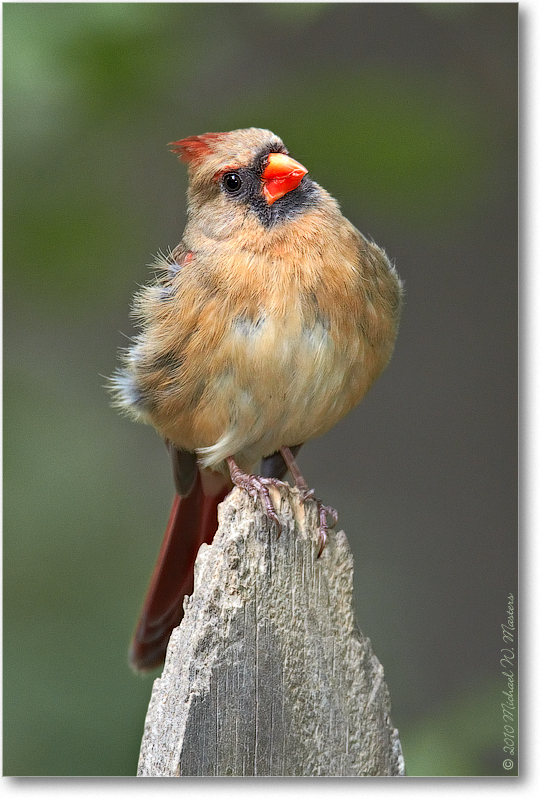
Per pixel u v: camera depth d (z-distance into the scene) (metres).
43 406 11.46
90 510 11.09
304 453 12.62
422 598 11.76
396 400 12.38
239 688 6.06
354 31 11.38
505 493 12.02
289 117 10.39
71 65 9.54
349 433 12.48
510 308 12.03
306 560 6.41
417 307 12.22
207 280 7.63
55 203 10.48
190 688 5.96
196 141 8.09
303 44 11.38
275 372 7.48
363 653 6.36
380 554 12.00
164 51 9.92
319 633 6.33
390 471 12.34
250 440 7.97
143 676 9.01
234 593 6.21
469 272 12.14
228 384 7.63
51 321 11.38
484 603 11.74
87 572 10.79
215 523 8.96
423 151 10.24
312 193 7.82
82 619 10.48
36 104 9.62
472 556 11.95
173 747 5.88
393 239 11.91
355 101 10.43
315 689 6.23
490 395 12.15
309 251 7.57
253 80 11.35
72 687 9.98
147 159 11.24
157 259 8.57
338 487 12.41
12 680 9.95
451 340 12.21
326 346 7.52
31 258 10.47
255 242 7.60
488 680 9.88
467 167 10.38
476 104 10.83
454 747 8.80
